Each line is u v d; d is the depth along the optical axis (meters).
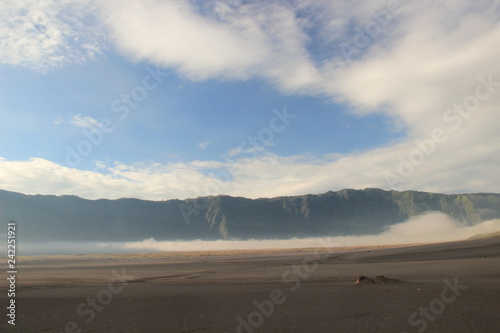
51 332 14.73
